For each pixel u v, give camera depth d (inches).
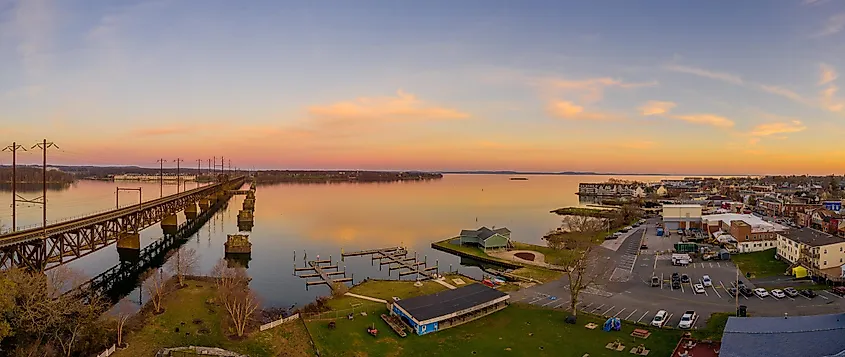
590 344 2372.0
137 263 4677.7
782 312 2709.2
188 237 6476.4
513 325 2655.0
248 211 7559.1
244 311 2733.8
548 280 3683.6
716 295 3132.4
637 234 5861.2
